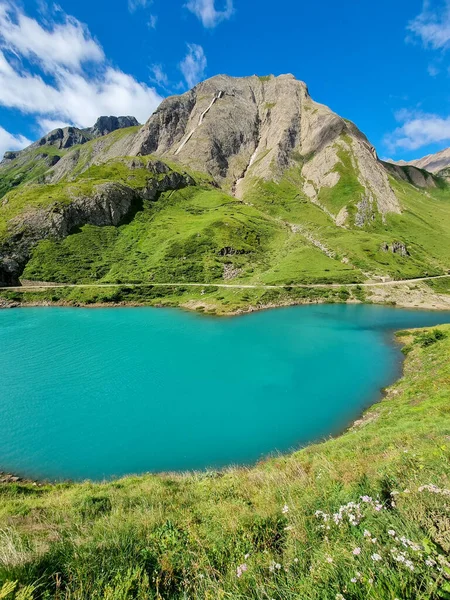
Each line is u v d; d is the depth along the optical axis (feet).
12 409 126.00
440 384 105.70
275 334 232.32
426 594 11.95
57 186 567.59
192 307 334.85
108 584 16.88
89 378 155.22
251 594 15.17
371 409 118.83
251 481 46.39
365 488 26.45
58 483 83.56
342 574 14.34
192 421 116.37
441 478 23.39
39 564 19.10
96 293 375.45
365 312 311.88
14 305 354.95
